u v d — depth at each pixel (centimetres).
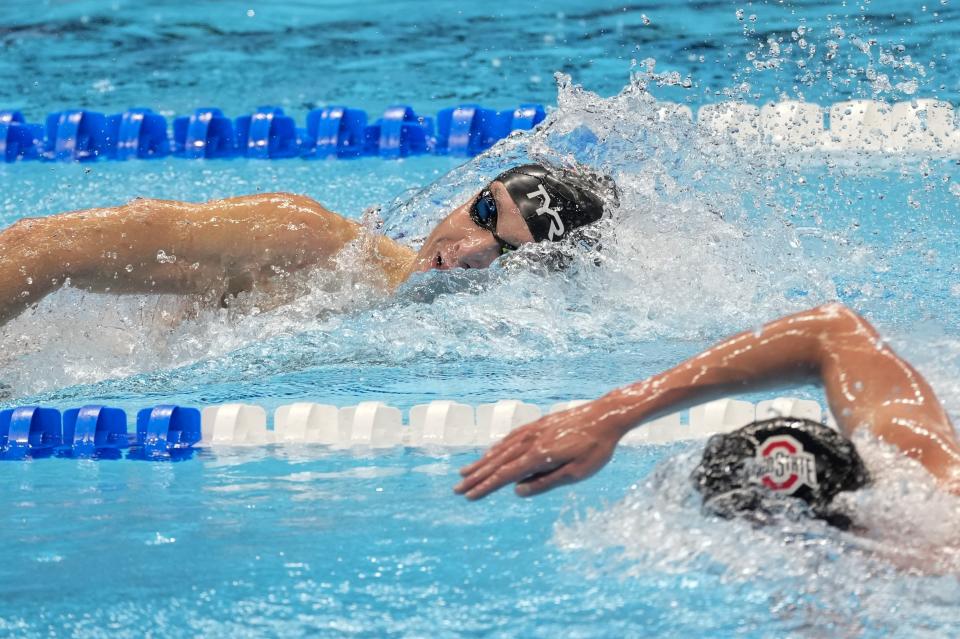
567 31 2753
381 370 1084
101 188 1853
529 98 2273
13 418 923
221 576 600
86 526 702
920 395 551
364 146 2109
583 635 507
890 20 2606
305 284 1195
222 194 1808
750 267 1295
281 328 1173
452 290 1201
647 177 1345
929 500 497
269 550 638
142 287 1126
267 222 1170
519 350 1130
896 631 477
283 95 2373
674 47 2553
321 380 1055
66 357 1102
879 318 1125
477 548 619
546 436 562
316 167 2002
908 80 2175
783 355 579
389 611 545
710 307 1220
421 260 1216
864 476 500
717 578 523
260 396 1015
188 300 1170
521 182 1191
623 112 1461
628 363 1074
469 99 2291
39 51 2747
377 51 2695
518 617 529
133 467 848
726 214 1368
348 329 1177
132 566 623
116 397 1024
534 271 1198
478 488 559
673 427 876
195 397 1020
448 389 1016
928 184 1769
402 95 2344
